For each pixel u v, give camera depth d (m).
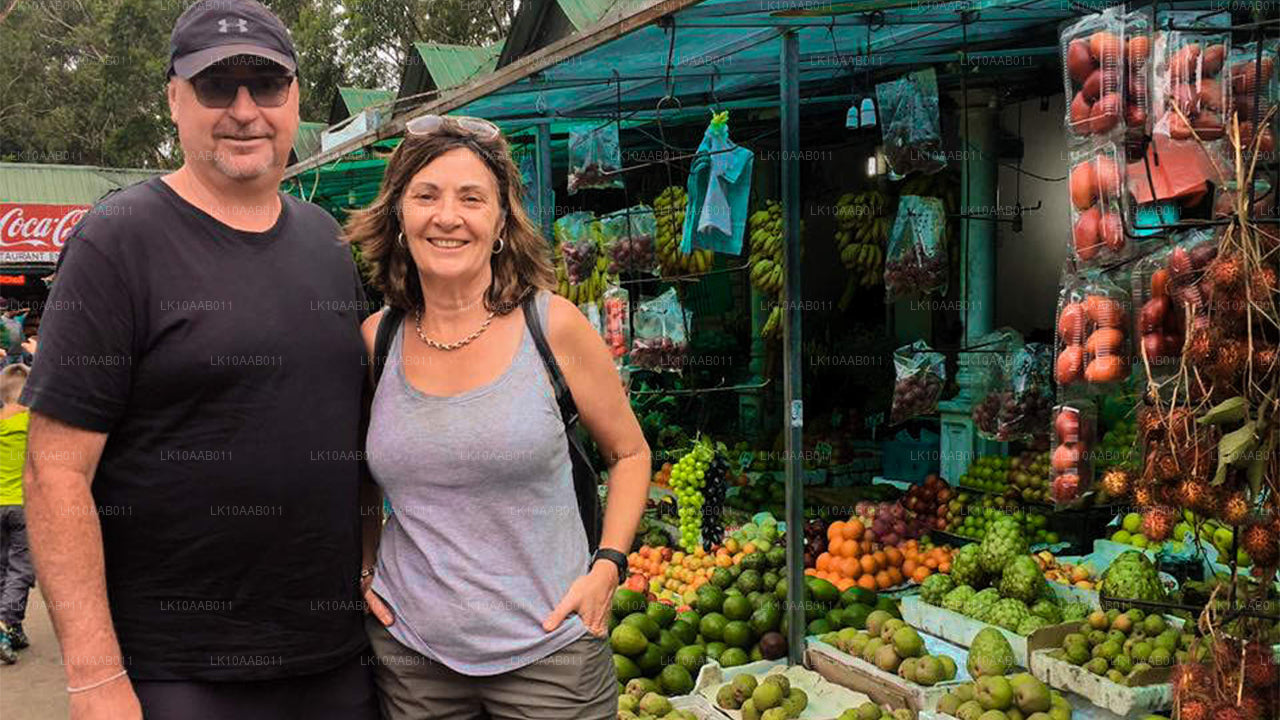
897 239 5.30
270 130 2.14
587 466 2.39
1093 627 3.96
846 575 5.29
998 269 8.02
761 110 7.37
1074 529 5.64
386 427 2.26
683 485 6.15
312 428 2.19
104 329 1.98
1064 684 3.82
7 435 6.15
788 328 4.40
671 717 3.97
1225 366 2.22
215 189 2.16
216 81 2.08
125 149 32.28
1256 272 2.19
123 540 2.10
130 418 2.07
